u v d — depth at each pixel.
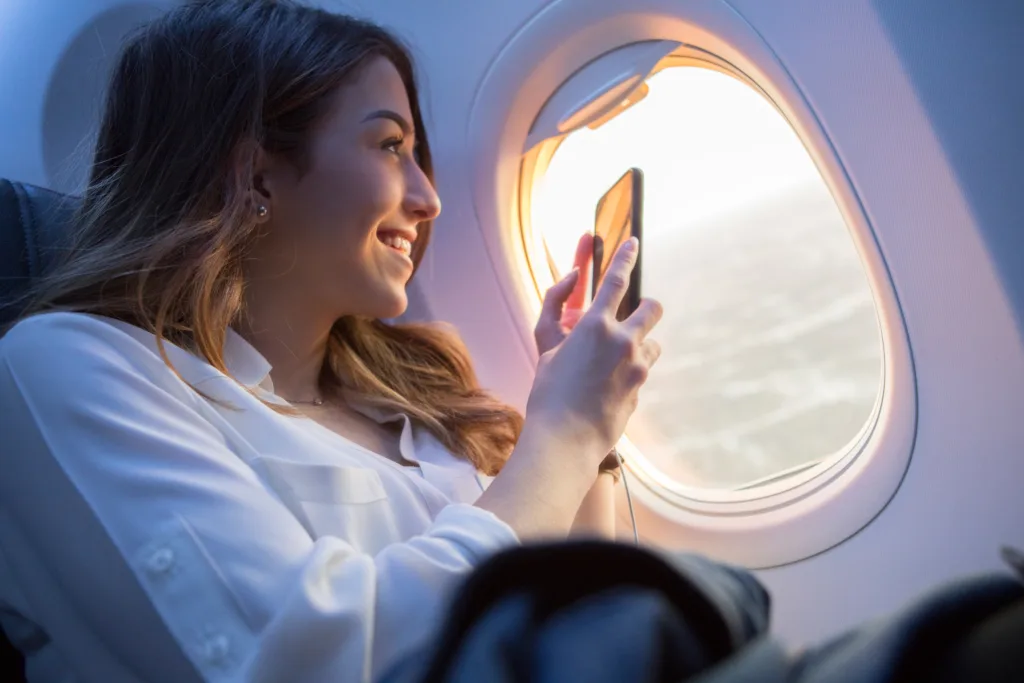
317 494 1.08
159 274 1.21
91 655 0.99
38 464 0.96
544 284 2.02
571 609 0.38
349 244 1.31
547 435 1.14
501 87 1.85
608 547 0.39
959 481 1.64
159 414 1.02
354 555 0.93
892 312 1.65
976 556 1.63
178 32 1.33
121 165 1.33
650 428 2.03
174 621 0.87
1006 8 1.42
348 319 1.59
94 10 1.95
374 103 1.33
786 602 1.82
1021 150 1.45
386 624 0.86
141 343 1.13
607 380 1.21
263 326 1.36
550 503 1.06
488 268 1.97
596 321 1.25
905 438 1.69
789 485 1.87
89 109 2.04
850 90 1.55
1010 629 0.30
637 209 1.42
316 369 1.49
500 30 1.83
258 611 0.87
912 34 1.48
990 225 1.50
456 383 1.67
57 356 1.02
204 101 1.27
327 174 1.29
